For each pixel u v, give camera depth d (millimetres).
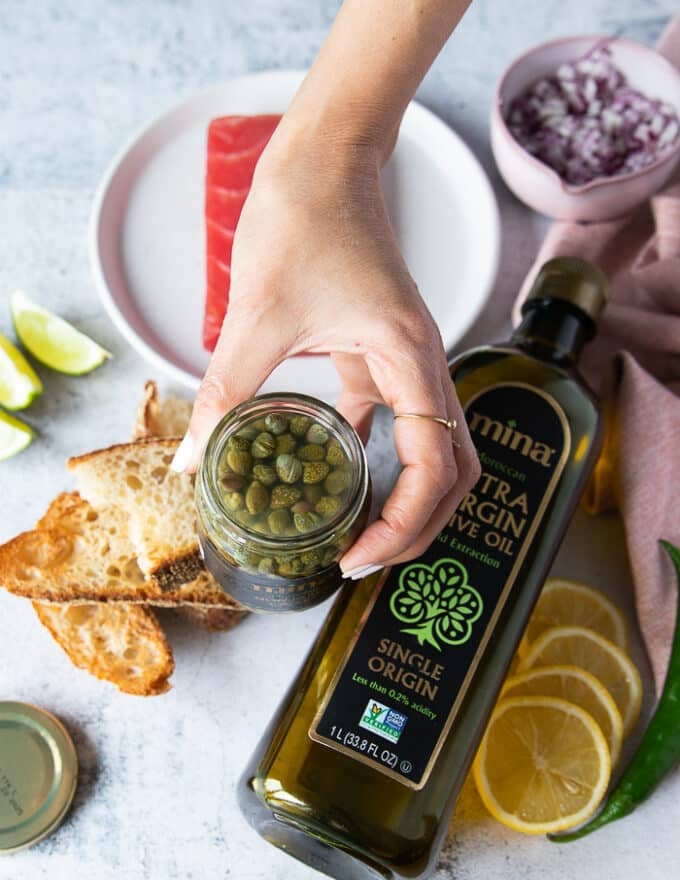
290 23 792
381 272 531
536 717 615
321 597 547
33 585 612
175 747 627
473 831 619
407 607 563
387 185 738
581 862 615
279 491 493
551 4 796
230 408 524
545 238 741
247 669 641
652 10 795
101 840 611
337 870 595
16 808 597
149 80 771
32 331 688
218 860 612
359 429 614
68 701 632
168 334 699
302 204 535
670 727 606
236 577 531
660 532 642
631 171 722
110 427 686
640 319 679
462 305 708
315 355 683
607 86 732
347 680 558
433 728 555
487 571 568
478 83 780
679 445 643
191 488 626
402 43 537
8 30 776
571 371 600
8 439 667
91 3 787
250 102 750
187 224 725
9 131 750
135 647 625
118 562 622
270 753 562
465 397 591
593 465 600
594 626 648
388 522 514
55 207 733
